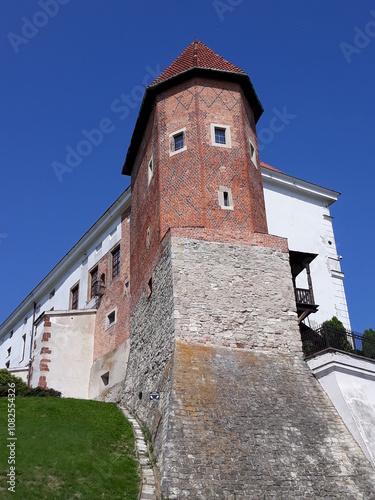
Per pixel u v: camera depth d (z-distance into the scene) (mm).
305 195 37594
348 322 34562
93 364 36062
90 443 21484
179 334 23844
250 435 20688
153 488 19188
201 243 26453
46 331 36375
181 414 20812
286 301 25922
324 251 36219
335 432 21734
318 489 19484
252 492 18875
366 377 24031
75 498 17875
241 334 24453
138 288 31391
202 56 32688
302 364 24328
